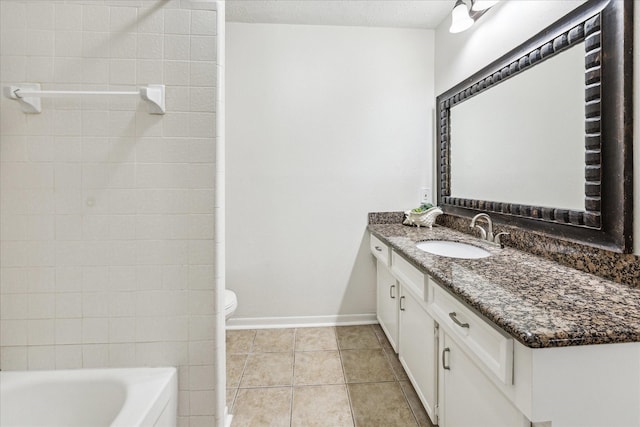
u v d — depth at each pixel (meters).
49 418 1.10
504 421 0.92
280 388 1.82
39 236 1.17
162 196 1.19
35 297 1.18
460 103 2.18
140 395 1.04
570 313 0.84
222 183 1.27
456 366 1.22
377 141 2.58
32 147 1.16
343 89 2.55
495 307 0.88
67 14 1.15
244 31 2.47
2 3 1.14
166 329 1.21
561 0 1.31
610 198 1.07
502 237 1.68
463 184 2.16
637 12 0.99
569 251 1.27
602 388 0.77
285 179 2.54
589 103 1.13
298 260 2.59
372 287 2.65
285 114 2.52
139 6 1.17
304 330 2.54
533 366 0.75
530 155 1.49
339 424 1.55
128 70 1.17
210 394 1.23
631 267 1.02
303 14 2.36
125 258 1.20
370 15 2.38
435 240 1.96
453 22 1.83
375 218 2.60
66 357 1.19
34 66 1.15
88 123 1.17
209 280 1.22
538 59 1.41
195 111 1.19
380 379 1.89
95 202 1.18
